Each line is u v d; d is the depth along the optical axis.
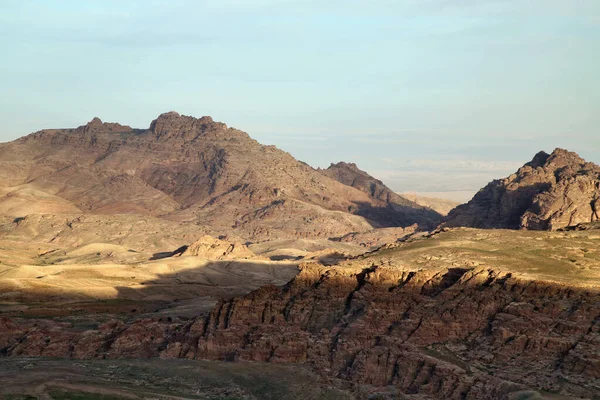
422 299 161.00
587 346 137.38
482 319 152.12
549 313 146.88
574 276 159.12
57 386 139.50
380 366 146.75
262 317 169.38
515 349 142.62
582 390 128.75
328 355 155.38
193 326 170.25
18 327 189.25
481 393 132.50
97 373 151.00
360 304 165.25
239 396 141.00
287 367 153.25
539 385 132.00
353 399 138.25
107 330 179.88
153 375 150.50
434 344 150.62
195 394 141.00
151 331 176.88
